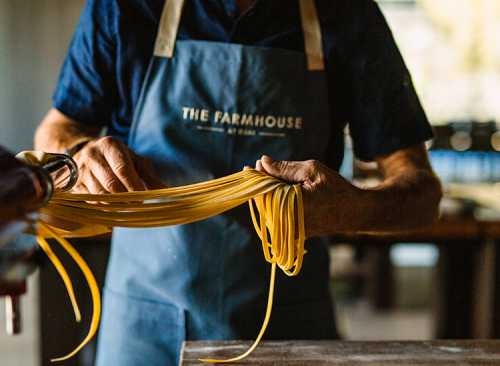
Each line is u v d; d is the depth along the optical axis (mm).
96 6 1327
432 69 5012
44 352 2445
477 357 1057
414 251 5516
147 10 1324
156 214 902
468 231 2633
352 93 1374
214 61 1317
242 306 1334
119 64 1332
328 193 994
